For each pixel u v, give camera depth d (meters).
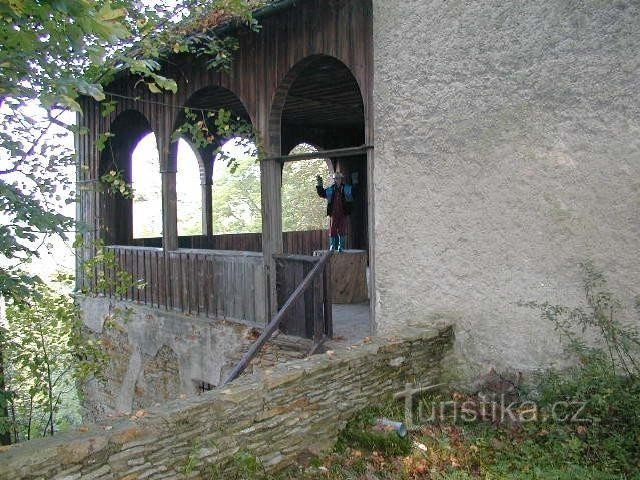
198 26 7.20
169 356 9.10
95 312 10.63
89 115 10.48
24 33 3.18
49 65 3.60
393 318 6.32
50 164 5.84
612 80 4.66
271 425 4.19
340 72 8.58
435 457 4.34
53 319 8.06
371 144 6.39
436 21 5.74
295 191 30.81
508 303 5.39
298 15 6.95
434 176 5.87
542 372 5.16
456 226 5.73
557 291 5.07
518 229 5.29
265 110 7.37
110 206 10.78
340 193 9.43
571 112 4.90
